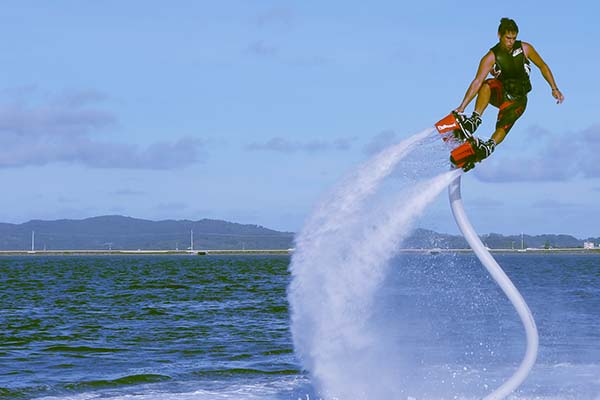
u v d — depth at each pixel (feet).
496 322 274.36
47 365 215.51
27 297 510.58
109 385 183.01
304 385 177.99
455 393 154.61
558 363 193.88
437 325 246.68
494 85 119.75
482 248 128.98
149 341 266.57
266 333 288.10
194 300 467.93
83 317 358.23
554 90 119.34
